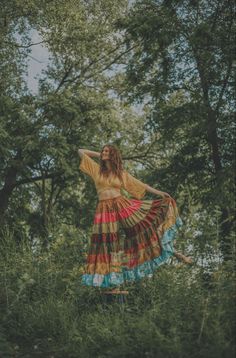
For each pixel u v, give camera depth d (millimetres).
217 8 14969
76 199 24016
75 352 5570
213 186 14000
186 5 15156
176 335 5094
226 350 4762
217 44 13992
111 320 5918
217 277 5766
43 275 7059
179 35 15008
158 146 22297
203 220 6461
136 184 7102
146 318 5590
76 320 6266
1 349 5723
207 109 14164
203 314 5242
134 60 16328
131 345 5324
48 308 6488
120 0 23672
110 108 22641
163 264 6770
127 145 23828
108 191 6988
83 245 7402
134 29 15195
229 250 5883
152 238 6883
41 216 22266
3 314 6570
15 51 22938
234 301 5328
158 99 15742
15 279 7137
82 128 22203
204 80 14641
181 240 6656
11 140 19891
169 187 15508
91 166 7160
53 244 7363
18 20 22859
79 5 23156
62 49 23219
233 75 13922
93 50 23562
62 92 21516
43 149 19672
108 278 6719
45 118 21109
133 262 6891
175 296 5848
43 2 22391
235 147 14344
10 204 23906
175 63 15234
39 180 23312
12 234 7840
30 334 6316
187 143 15523
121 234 7031
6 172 21219
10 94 22531
